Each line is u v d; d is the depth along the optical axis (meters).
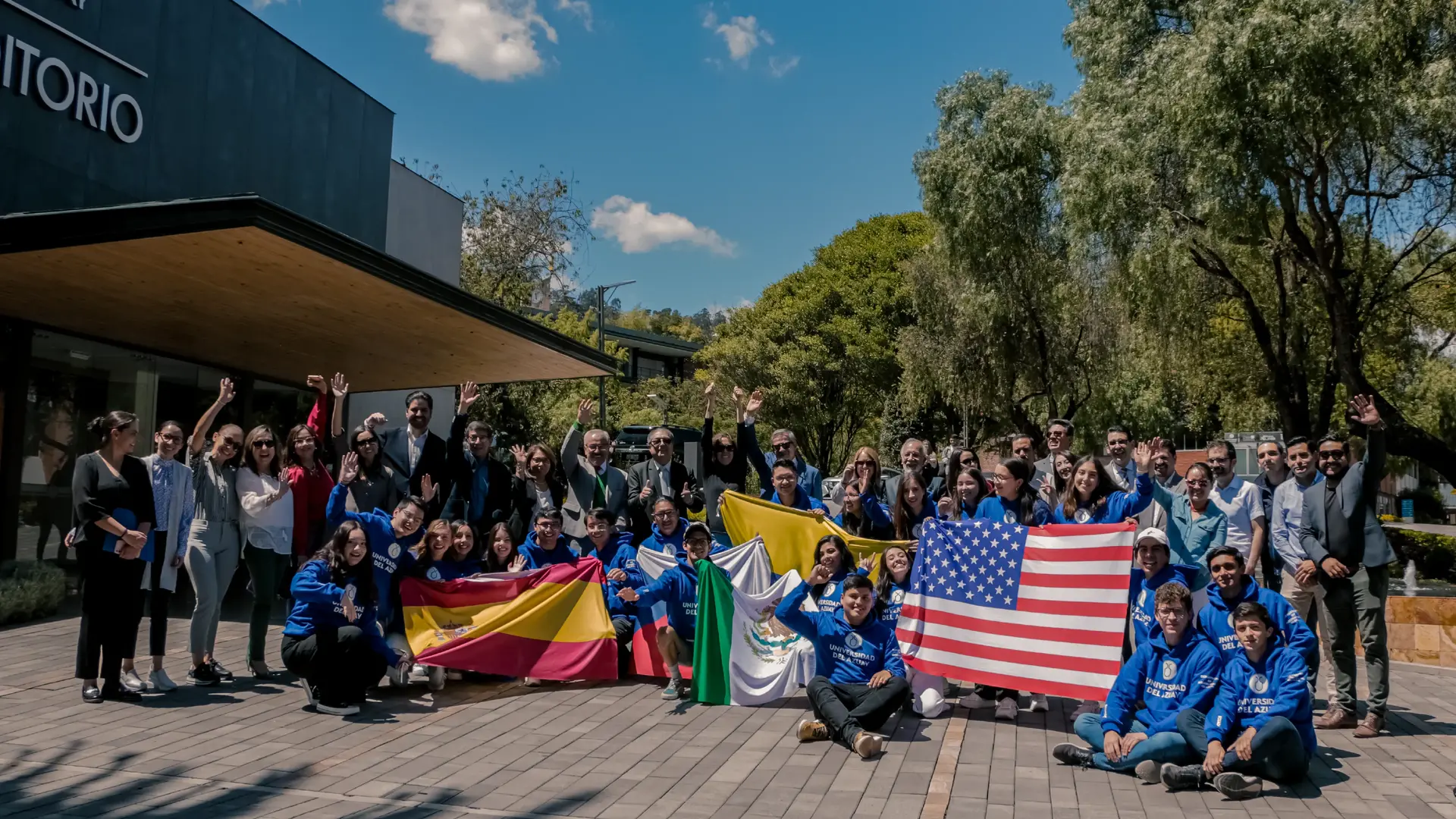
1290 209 18.11
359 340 13.04
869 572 8.70
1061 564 7.20
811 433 48.22
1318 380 23.20
